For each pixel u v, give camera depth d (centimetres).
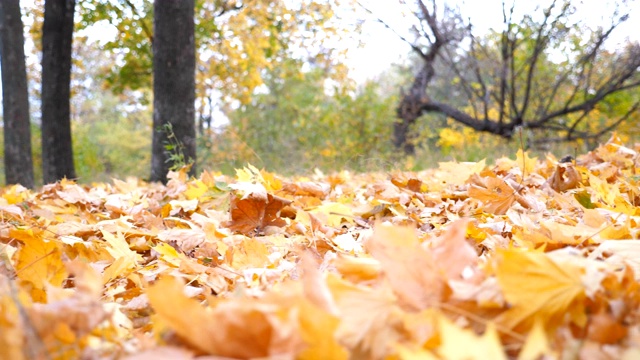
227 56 1552
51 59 970
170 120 787
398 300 104
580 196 252
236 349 83
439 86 1831
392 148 1519
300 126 1627
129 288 181
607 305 100
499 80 1287
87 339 97
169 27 784
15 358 77
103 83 1602
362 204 323
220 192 340
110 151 3173
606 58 1237
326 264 179
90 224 295
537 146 1313
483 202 278
